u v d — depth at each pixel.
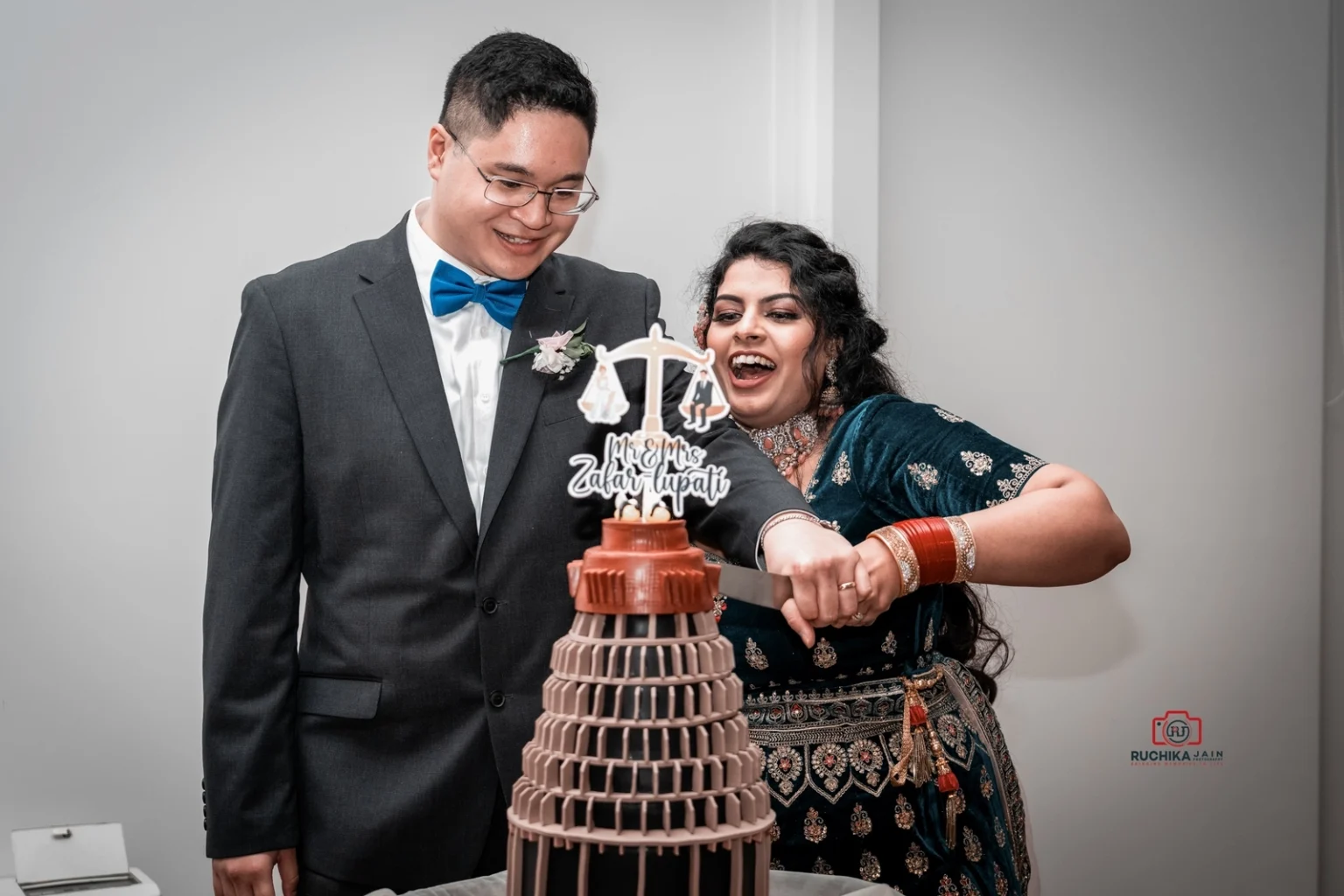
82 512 2.65
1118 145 3.58
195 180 2.70
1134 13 3.57
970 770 1.95
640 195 3.07
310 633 1.95
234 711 1.85
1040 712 3.60
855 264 3.11
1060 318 3.55
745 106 3.16
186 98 2.68
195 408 2.72
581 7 3.00
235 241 2.73
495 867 1.92
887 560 1.72
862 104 3.19
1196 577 3.74
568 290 2.05
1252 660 3.80
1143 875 3.71
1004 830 1.98
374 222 2.84
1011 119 3.46
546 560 1.92
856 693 1.91
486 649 1.89
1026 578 1.80
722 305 2.11
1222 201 3.70
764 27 3.16
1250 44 3.70
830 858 1.85
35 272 2.59
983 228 3.45
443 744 1.89
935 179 3.39
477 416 1.97
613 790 1.17
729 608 1.92
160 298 2.68
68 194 2.61
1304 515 3.84
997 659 3.53
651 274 3.09
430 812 1.87
